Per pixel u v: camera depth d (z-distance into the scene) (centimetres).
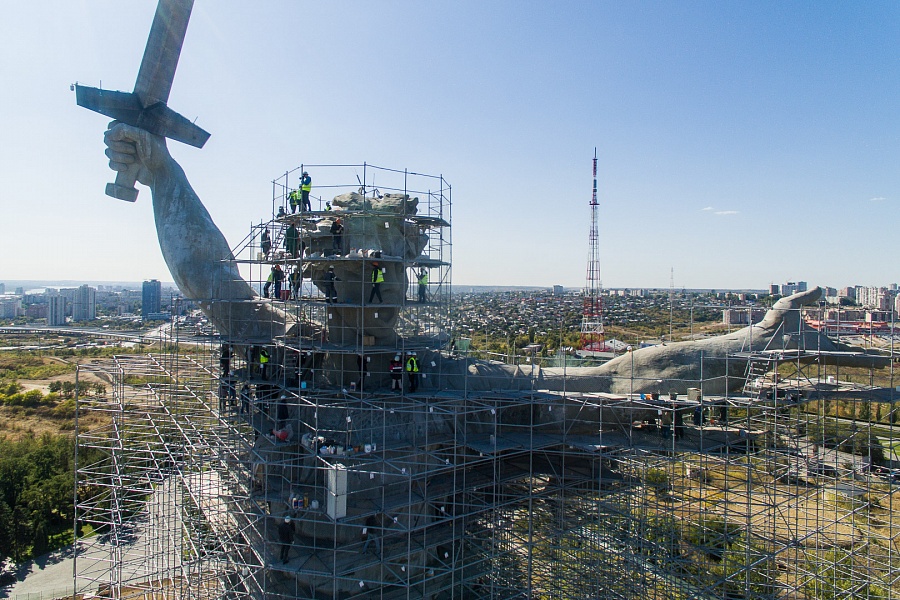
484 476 2169
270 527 1984
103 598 2361
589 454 2017
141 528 2930
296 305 1975
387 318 2055
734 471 3588
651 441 2000
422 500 1841
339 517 1609
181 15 2248
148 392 2719
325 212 1889
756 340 2159
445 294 2291
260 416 2077
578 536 2270
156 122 2341
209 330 2541
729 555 2359
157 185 2386
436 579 2066
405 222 2034
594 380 2216
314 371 2038
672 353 2227
